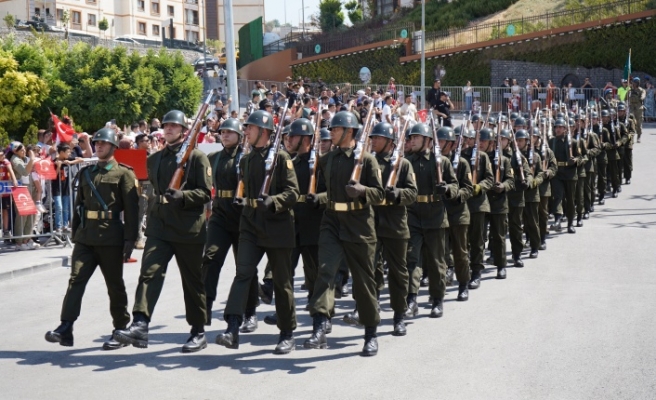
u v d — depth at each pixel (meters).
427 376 7.15
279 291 7.95
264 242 7.86
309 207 9.09
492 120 13.75
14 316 9.70
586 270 12.07
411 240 9.42
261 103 19.45
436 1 55.56
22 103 23.45
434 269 9.41
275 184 7.86
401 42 46.62
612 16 40.78
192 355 7.88
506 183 11.54
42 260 13.00
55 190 14.59
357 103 25.92
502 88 38.34
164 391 6.78
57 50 25.89
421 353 7.89
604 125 20.03
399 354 7.88
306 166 9.09
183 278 7.92
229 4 18.94
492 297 10.45
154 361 7.67
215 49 68.38
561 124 15.64
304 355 7.88
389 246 8.48
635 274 11.67
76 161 14.84
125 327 8.23
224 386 6.91
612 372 7.19
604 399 6.52
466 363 7.53
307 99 24.89
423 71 35.94
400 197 8.27
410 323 9.19
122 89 24.20
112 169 8.04
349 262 7.86
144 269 7.66
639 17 39.41
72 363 7.62
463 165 10.12
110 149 8.06
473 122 13.70
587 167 17.41
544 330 8.66
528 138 13.40
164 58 25.62
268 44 55.72
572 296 10.30
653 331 8.52
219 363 7.60
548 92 34.88
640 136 31.19
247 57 58.38
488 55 43.81
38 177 14.30
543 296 10.38
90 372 7.32
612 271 11.94
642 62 39.44
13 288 11.38
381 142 8.67
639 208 18.66
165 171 7.84
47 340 7.73
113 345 8.05
